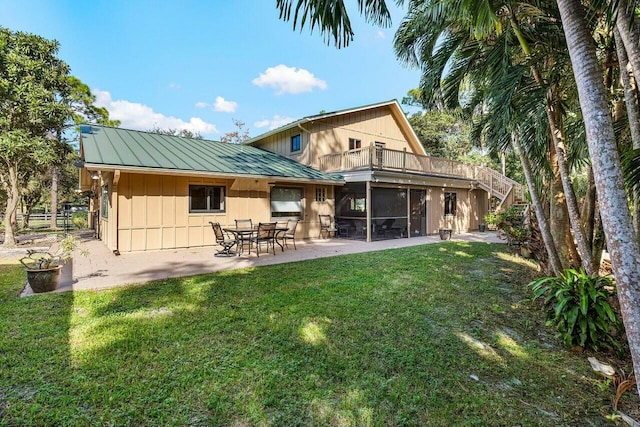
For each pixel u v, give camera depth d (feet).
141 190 28.53
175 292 15.72
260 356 9.54
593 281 11.34
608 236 6.83
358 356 9.73
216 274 19.65
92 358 9.17
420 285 17.48
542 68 16.38
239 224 33.91
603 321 10.47
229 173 29.66
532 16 14.78
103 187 34.91
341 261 24.08
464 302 14.90
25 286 16.65
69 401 7.34
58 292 15.52
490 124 16.92
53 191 56.08
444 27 17.70
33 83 31.14
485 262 24.29
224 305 13.85
